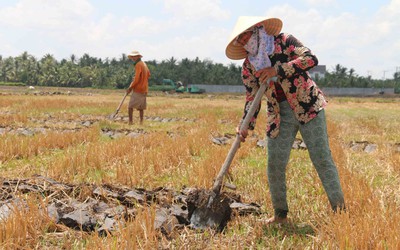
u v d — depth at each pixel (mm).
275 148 4328
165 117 18828
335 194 4301
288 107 4262
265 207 4957
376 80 136125
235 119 17953
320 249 3611
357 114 24312
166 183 5957
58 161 6855
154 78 122875
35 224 3990
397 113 25906
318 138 4199
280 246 3707
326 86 125562
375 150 9633
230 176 6305
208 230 4129
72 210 4418
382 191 5336
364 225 3707
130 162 7422
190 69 131750
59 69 139750
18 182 5219
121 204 4898
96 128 11953
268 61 4023
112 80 128500
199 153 8695
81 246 3656
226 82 122375
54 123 14445
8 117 15031
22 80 140750
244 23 3996
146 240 3611
